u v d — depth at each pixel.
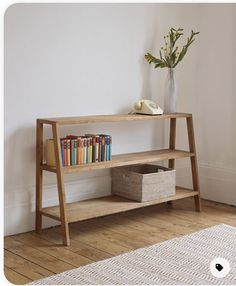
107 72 5.18
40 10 4.68
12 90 4.60
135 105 5.20
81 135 5.07
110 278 3.96
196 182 5.41
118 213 5.31
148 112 5.12
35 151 4.78
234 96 5.61
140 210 5.41
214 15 5.70
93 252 4.39
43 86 4.76
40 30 4.70
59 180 4.48
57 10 4.79
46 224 4.88
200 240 4.62
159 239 4.66
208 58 5.77
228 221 5.12
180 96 5.77
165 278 3.98
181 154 5.30
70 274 4.00
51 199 4.92
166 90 5.38
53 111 4.85
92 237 4.68
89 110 5.09
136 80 5.41
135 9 5.33
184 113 5.37
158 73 5.59
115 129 5.32
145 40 5.44
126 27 5.27
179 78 5.74
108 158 4.87
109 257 4.30
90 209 4.78
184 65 5.77
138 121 5.50
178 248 4.45
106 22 5.12
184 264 4.18
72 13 4.88
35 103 4.73
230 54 5.61
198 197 5.41
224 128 5.71
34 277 3.98
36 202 4.72
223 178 5.73
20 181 4.72
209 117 5.81
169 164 5.61
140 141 5.54
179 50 5.70
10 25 4.53
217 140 5.76
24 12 4.60
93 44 5.05
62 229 4.50
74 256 4.31
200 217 5.23
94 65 5.08
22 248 4.43
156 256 4.30
